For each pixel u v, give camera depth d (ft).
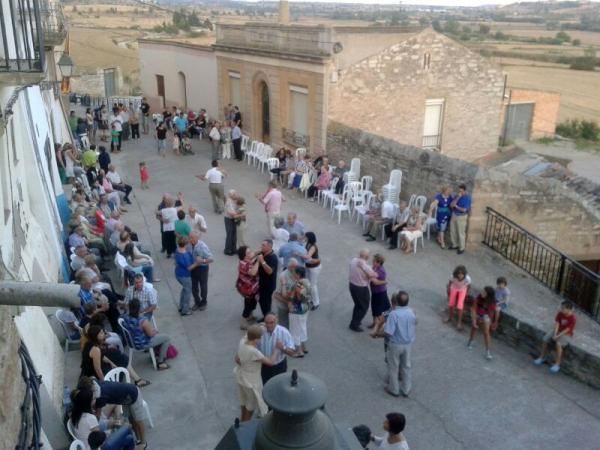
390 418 19.84
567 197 45.65
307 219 51.78
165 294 37.63
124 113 85.51
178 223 38.88
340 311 35.73
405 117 65.67
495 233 44.75
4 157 24.90
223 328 33.45
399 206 45.42
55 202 42.52
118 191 54.80
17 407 15.81
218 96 86.99
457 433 25.16
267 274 32.32
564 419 26.14
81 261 35.40
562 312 28.94
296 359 30.48
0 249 19.24
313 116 64.13
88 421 20.35
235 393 27.53
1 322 15.61
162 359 29.35
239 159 74.28
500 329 32.55
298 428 6.21
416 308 36.09
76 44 232.12
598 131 126.41
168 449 23.76
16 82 21.52
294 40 66.69
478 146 70.28
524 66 228.63
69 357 29.09
